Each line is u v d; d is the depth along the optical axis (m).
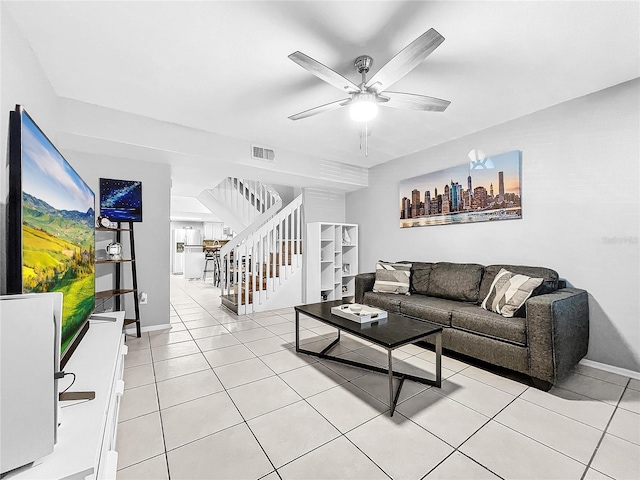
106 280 3.46
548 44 2.04
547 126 2.98
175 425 1.83
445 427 1.80
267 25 1.86
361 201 5.37
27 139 1.18
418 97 2.20
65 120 2.72
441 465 1.50
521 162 3.17
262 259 4.91
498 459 1.54
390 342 1.97
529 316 2.24
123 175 3.50
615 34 1.93
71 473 0.88
